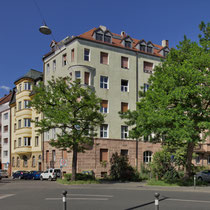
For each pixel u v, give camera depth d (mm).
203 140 21266
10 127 54469
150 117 20266
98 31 36469
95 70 35375
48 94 25188
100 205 12352
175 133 19516
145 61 40062
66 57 36531
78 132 25781
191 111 20234
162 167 27812
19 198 15203
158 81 21969
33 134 45156
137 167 36875
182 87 19734
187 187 21047
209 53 22062
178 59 23453
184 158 31234
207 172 28703
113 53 37188
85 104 25266
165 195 16281
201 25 23906
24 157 47312
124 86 37875
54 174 33844
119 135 36188
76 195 16219
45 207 11914
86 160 33250
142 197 15273
